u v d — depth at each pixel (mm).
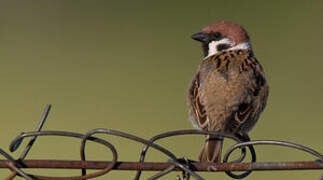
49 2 20328
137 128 12523
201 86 7504
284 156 11344
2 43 17766
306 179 9961
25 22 19016
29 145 4801
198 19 19766
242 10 20047
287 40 18000
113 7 20750
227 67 7555
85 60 17078
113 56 17406
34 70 16156
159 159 10664
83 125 12625
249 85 7438
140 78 15812
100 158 10680
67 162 4773
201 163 4918
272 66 16406
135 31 19312
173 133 4793
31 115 13133
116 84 15391
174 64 16812
